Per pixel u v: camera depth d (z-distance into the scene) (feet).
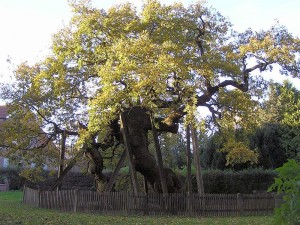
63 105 80.53
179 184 83.82
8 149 86.53
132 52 60.75
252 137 128.26
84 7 71.51
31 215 58.90
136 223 53.98
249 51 68.85
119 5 71.77
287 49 67.82
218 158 126.31
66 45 72.64
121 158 81.71
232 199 73.36
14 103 80.48
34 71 82.89
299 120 113.19
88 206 70.95
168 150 114.01
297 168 14.35
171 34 68.28
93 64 74.18
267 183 108.37
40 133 83.30
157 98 65.77
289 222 14.14
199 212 71.20
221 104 73.31
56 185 82.12
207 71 64.18
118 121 81.76
